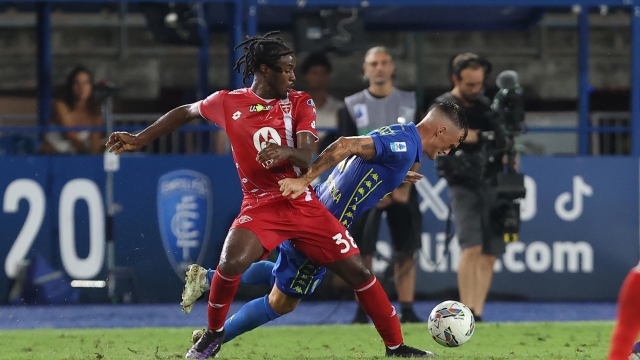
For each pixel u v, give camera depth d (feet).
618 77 183.52
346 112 99.60
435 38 175.11
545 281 109.40
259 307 62.90
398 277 96.89
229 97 58.13
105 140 118.11
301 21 121.60
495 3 111.14
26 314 99.71
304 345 74.18
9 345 73.92
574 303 108.78
